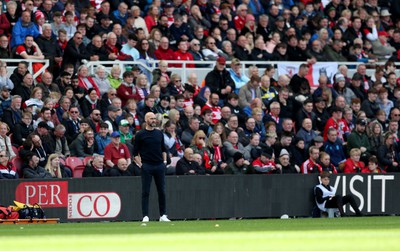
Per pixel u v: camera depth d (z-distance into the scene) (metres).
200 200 88.50
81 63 99.62
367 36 122.31
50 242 46.91
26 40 97.62
